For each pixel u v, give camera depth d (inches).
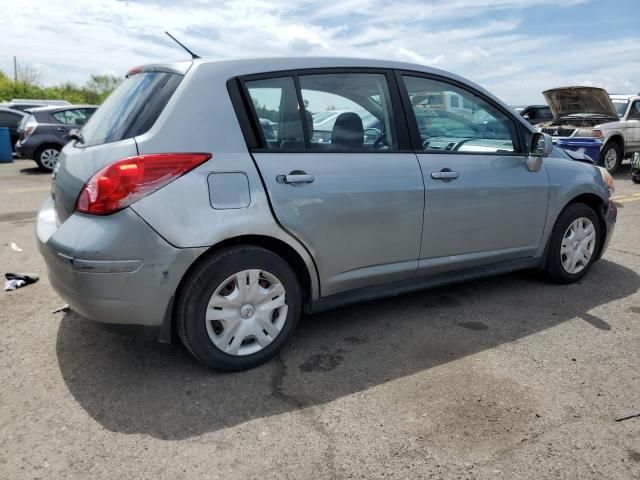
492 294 162.4
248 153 111.6
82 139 124.6
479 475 84.8
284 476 85.0
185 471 86.2
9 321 143.3
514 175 150.2
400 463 87.7
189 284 107.3
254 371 117.0
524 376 114.3
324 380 113.4
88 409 103.0
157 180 101.7
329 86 125.0
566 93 444.5
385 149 130.5
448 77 143.9
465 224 142.3
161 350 126.6
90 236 100.6
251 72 115.9
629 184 390.0
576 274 170.6
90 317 105.7
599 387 109.7
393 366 119.3
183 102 107.9
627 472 85.4
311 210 117.3
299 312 123.2
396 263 133.9
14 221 272.7
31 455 89.8
